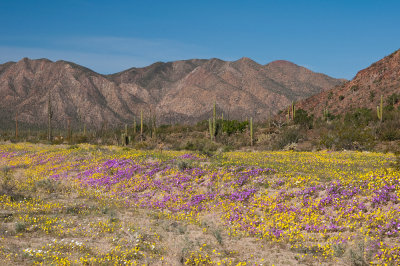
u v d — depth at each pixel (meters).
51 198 18.28
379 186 13.23
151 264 9.15
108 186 20.48
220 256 9.86
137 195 18.52
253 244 10.99
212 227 12.89
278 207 13.74
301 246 10.35
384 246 9.52
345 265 8.98
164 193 18.12
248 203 15.09
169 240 11.33
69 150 34.47
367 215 11.64
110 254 9.60
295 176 17.45
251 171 18.56
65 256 9.21
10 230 11.62
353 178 16.16
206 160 24.11
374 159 27.23
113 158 26.33
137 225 13.03
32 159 32.50
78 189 20.59
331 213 12.52
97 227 12.56
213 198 16.33
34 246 10.07
